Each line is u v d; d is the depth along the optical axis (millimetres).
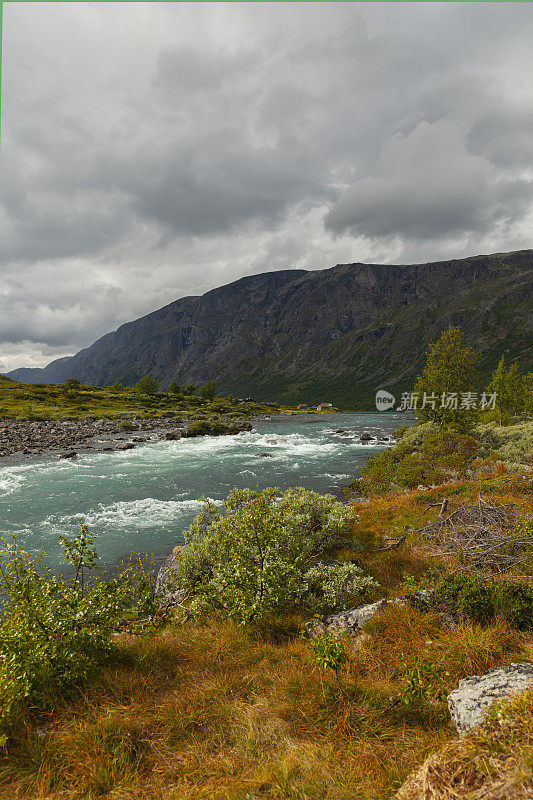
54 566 15109
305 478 31297
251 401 180625
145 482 30297
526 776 2648
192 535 12102
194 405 136375
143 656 5855
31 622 5180
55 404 105875
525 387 46281
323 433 71375
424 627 6301
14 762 3805
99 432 68500
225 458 42500
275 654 6020
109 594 6484
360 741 3986
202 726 4422
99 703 4777
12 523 20469
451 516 12141
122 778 3668
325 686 4969
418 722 4309
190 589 8406
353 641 6238
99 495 26422
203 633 6836
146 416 98938
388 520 14609
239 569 7320
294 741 4113
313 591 8523
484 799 2676
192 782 3621
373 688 4895
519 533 9594
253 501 9930
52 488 28438
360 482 26031
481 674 5008
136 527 19656
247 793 3375
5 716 4160
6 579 5496
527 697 3488
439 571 9031
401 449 27172
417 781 3141
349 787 3354
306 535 11484
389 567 10156
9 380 146125
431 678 4641
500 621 6105
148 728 4336
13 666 4590
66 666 5117
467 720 3814
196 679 5383
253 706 4656
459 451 25688
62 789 3539
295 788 3363
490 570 8633
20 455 44406
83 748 3938
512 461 22047
